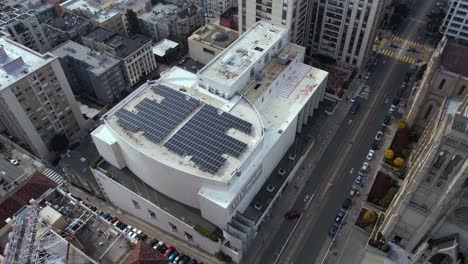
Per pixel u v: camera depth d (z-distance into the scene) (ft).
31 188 330.54
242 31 533.96
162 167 328.29
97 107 520.42
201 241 350.64
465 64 372.58
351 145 454.40
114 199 400.26
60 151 460.96
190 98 388.98
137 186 370.12
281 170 400.26
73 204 294.05
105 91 504.84
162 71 574.97
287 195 407.23
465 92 378.73
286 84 428.97
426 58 569.64
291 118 390.83
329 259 354.95
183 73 422.41
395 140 445.78
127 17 601.21
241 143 345.92
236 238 326.24
